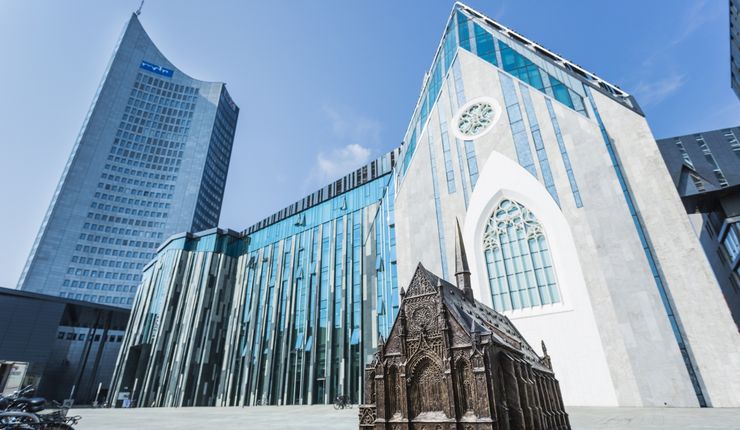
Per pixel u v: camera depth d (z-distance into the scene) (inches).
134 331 2878.9
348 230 2380.7
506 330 812.0
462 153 1748.3
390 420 514.0
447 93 1979.6
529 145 1547.7
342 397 1631.4
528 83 1667.1
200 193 6186.0
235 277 2987.2
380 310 1945.1
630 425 629.6
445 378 486.0
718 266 2728.8
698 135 2662.4
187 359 2497.5
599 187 1316.4
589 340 1178.6
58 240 4968.0
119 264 5260.8
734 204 2123.5
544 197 1422.2
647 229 1190.9
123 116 6166.3
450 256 1588.3
